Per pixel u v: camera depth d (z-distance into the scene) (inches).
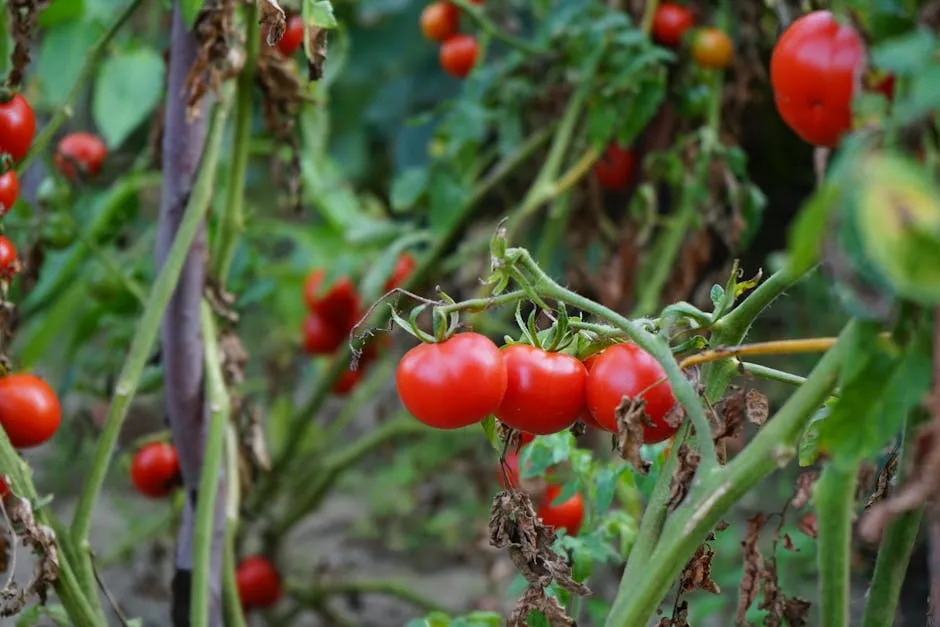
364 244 76.1
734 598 74.2
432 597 90.0
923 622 74.1
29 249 62.2
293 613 82.0
